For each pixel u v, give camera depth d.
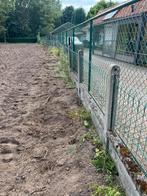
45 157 3.44
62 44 13.40
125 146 2.85
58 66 10.95
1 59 15.29
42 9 50.25
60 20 64.88
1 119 4.78
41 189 2.81
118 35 3.97
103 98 3.86
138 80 3.81
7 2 45.00
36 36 48.66
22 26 48.69
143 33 2.98
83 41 7.87
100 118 3.74
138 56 3.25
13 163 3.32
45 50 23.75
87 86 5.26
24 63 13.37
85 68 5.55
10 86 7.59
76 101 5.79
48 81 8.20
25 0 48.38
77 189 2.76
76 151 3.53
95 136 3.88
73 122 4.53
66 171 3.11
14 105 5.66
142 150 2.67
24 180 2.98
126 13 4.14
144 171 2.37
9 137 4.00
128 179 2.47
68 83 7.53
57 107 5.44
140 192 2.18
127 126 3.08
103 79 3.90
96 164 3.12
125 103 3.39
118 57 4.00
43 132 4.23
